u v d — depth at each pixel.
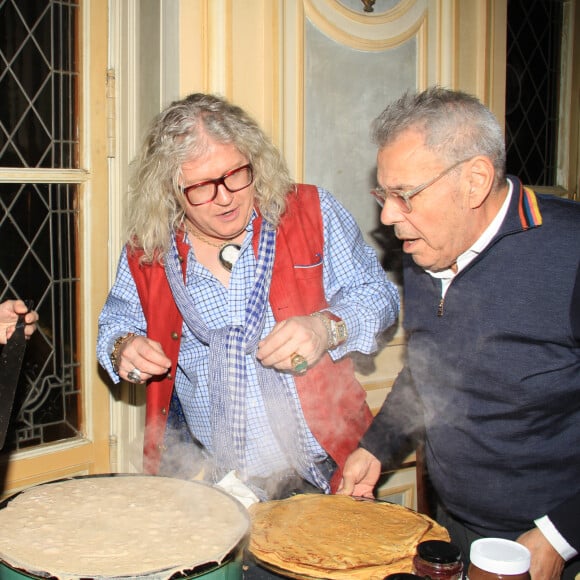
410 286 1.47
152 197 1.50
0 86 1.97
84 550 1.03
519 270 1.28
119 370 1.58
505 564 0.96
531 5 2.76
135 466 2.22
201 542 1.06
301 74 2.10
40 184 2.07
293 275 1.57
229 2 1.96
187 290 1.57
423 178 1.18
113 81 2.13
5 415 1.20
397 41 2.25
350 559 1.13
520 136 2.81
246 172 1.44
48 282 2.12
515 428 1.35
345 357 1.69
